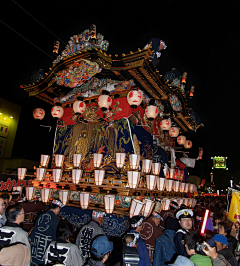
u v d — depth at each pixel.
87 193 5.76
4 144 15.29
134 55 5.87
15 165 14.82
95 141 7.27
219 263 3.30
